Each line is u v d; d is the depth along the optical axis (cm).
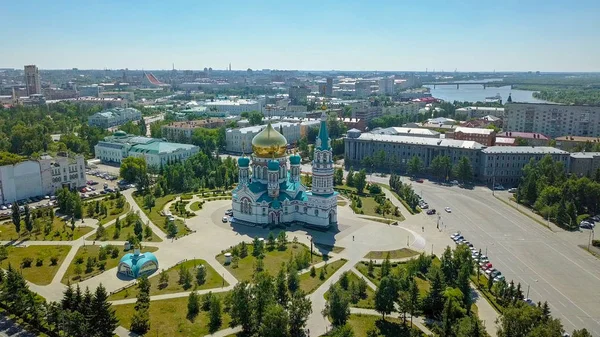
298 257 17850
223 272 17175
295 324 12781
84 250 19062
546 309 13350
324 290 15925
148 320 13462
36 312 13450
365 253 19300
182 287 15875
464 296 14738
